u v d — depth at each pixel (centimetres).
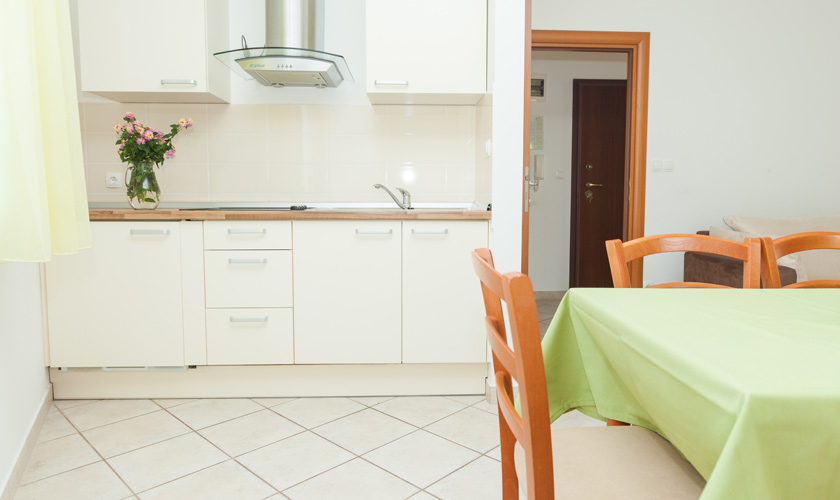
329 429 221
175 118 302
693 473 98
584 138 520
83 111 297
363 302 250
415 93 274
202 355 248
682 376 77
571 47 395
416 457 197
